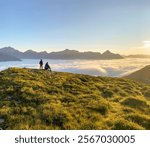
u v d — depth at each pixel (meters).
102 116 22.66
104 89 39.50
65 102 27.47
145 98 40.12
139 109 28.22
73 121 20.16
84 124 19.39
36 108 23.62
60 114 21.22
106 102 27.64
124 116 22.22
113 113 24.59
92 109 24.53
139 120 21.09
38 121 19.61
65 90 34.25
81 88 36.97
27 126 18.31
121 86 47.16
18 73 43.28
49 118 20.30
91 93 34.81
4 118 20.44
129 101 30.17
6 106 23.75
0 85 33.91
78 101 27.70
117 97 34.47
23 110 22.48
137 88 49.38
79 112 23.00
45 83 37.28
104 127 18.88
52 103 24.86
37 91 30.58
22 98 26.77
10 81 35.47
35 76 43.31
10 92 29.03
